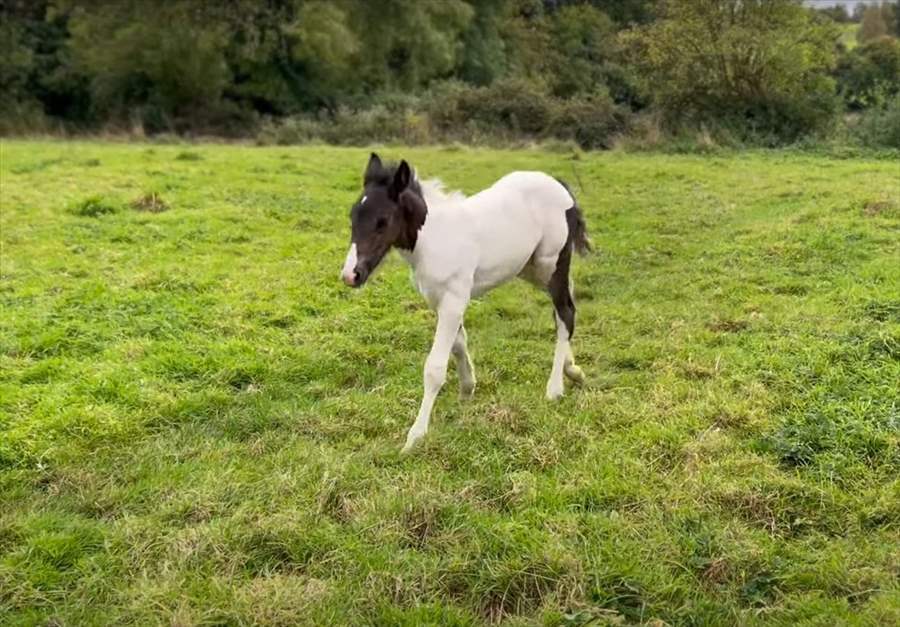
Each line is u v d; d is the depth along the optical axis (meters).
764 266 7.79
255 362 5.51
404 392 5.16
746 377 5.09
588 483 3.92
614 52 34.66
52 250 8.09
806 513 3.68
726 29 18.58
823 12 21.25
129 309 6.46
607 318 6.70
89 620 3.08
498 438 4.44
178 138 22.36
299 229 9.53
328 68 26.30
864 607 3.10
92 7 25.91
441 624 3.06
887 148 16.47
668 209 10.83
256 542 3.48
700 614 3.09
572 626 3.01
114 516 3.78
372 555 3.41
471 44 32.06
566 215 5.23
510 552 3.40
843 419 4.40
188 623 3.01
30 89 26.86
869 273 7.06
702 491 3.82
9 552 3.47
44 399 4.83
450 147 18.23
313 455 4.25
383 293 7.25
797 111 18.48
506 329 6.55
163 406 4.82
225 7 24.84
